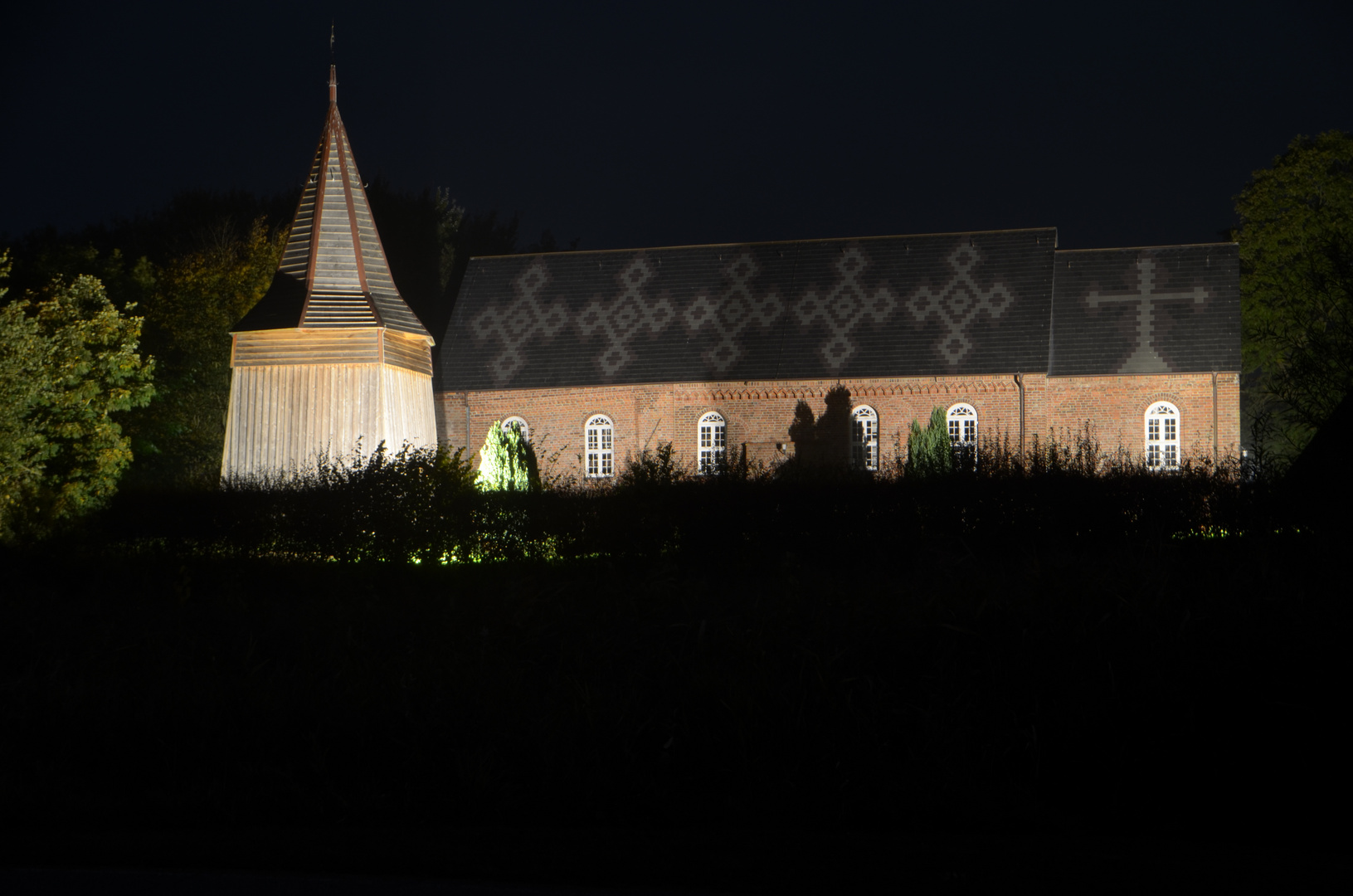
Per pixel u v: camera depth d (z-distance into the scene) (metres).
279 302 38.81
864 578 15.62
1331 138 50.16
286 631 13.24
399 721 9.61
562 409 50.56
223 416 44.59
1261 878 6.36
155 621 13.97
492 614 12.34
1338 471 14.26
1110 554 15.51
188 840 7.34
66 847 7.14
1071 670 9.52
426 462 19.33
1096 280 49.09
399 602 14.88
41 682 10.81
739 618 11.74
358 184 40.16
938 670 9.77
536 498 18.91
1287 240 49.47
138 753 9.44
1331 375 18.25
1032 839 7.52
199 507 18.89
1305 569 11.75
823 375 48.53
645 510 18.34
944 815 8.04
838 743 8.92
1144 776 8.51
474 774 8.62
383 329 38.06
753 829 7.86
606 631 11.41
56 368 31.47
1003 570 14.03
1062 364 46.97
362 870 6.65
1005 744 8.91
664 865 6.64
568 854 6.91
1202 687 9.13
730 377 49.22
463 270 63.31
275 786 8.73
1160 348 46.44
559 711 9.59
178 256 64.81
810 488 18.31
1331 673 9.16
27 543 18.64
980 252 50.97
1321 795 8.14
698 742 9.17
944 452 21.30
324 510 18.55
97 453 32.69
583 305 53.06
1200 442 45.66
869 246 52.34
